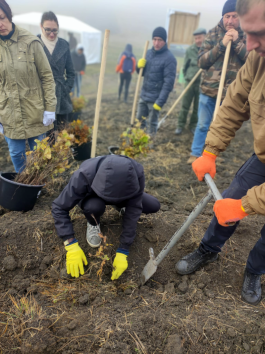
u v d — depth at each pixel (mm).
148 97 4621
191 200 3320
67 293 2104
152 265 2078
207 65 3646
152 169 4035
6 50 2520
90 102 9047
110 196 1800
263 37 1238
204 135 4094
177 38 8477
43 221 2596
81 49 8352
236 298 2127
